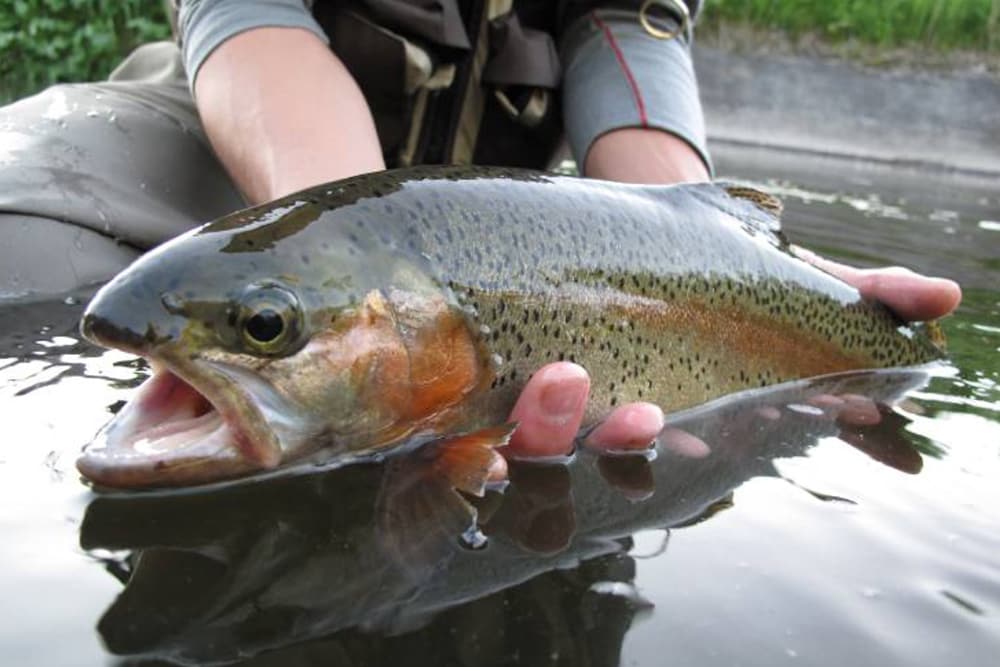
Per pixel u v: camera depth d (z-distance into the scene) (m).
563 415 0.29
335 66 0.43
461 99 0.55
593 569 0.22
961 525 0.26
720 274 0.38
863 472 0.30
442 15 0.52
